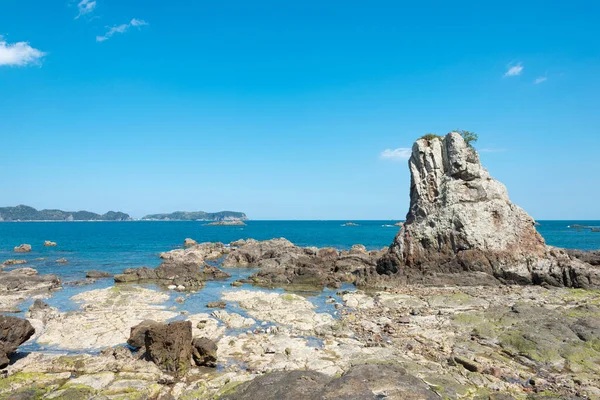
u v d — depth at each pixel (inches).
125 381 769.6
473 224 1889.8
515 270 1756.9
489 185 1967.3
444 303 1414.9
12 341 871.1
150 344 870.4
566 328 1036.5
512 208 1931.6
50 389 727.7
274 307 1412.4
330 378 716.0
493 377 802.2
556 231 7583.7
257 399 633.0
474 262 1830.7
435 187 2055.9
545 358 888.3
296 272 2108.8
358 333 1118.4
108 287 1774.1
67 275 2244.1
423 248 1968.5
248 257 2891.2
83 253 3486.7
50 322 1194.6
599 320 1085.1
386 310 1371.8
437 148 2091.5
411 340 1041.5
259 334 1106.7
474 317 1193.4
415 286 1779.0
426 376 781.3
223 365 888.3
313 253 3073.3
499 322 1142.3
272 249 3070.9
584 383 775.7
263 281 2034.9
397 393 629.9
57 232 7603.4
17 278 1843.0
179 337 868.6
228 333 1123.3
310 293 1782.7
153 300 1547.7
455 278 1784.0
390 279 1879.9
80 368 835.4
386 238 6245.1
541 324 1077.8
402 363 860.6
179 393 743.7
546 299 1423.5
